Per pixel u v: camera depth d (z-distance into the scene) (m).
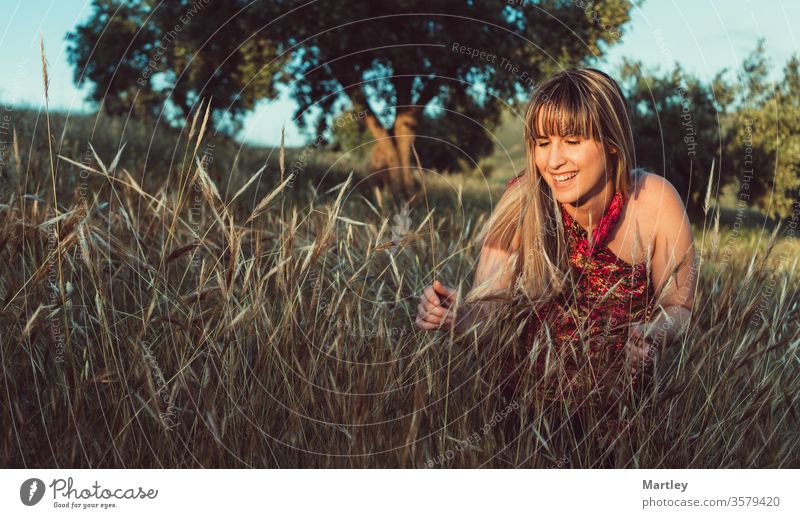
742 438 1.57
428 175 8.51
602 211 1.57
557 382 1.50
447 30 7.85
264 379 1.48
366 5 7.79
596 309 1.56
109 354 1.52
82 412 1.35
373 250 1.59
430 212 1.59
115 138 7.06
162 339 1.56
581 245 1.59
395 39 7.86
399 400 1.47
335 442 1.46
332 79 8.30
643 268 1.57
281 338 1.48
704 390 1.59
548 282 1.56
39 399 1.38
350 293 1.58
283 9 7.75
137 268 1.58
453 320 1.40
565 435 1.59
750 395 1.57
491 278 1.50
